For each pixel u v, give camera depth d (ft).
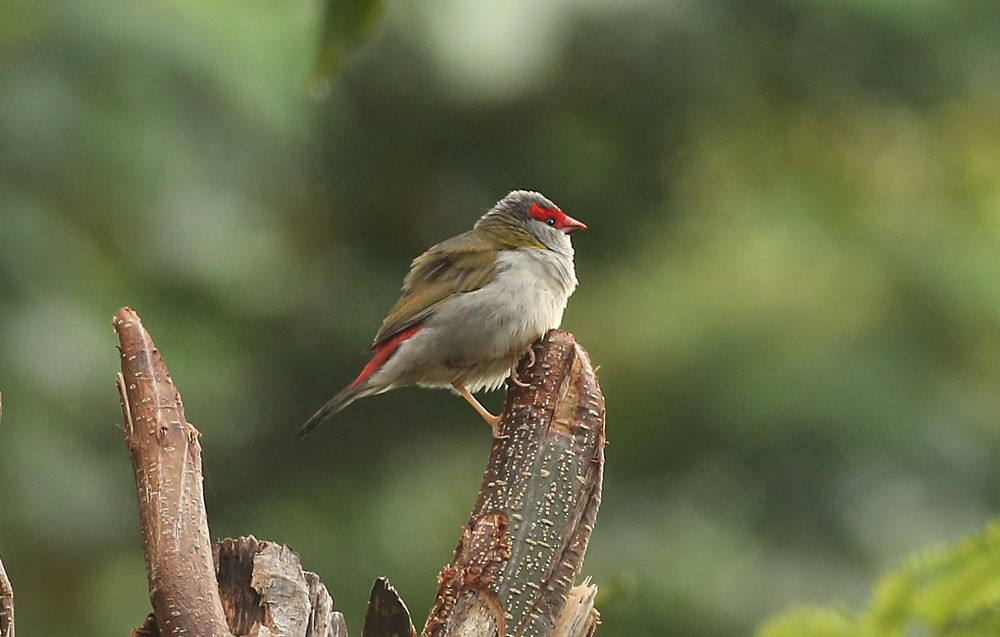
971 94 54.65
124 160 41.57
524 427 15.35
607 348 49.70
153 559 13.60
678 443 46.96
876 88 54.70
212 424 46.52
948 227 51.98
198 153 43.11
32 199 41.11
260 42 43.52
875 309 48.14
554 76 50.57
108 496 41.04
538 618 14.57
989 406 47.03
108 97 41.47
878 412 45.34
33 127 40.37
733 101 54.70
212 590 13.56
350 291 54.44
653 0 49.96
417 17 47.24
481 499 15.12
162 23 42.14
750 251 51.24
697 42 51.21
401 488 52.03
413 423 53.93
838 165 56.80
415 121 52.60
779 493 45.83
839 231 51.57
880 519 45.16
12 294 40.45
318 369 52.95
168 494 13.80
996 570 13.93
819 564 44.83
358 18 14.05
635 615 44.98
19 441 39.37
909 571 14.12
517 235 26.66
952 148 56.44
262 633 14.33
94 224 42.83
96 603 43.45
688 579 45.01
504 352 25.70
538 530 14.80
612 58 50.70
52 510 40.01
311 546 50.37
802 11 51.93
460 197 56.85
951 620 14.03
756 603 44.37
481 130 54.19
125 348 14.33
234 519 50.21
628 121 54.44
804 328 47.29
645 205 56.49
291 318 51.72
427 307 25.54
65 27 41.29
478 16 47.55
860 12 52.19
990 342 48.14
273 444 51.83
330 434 52.95
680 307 48.93
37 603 42.83
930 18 52.60
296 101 44.16
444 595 14.62
